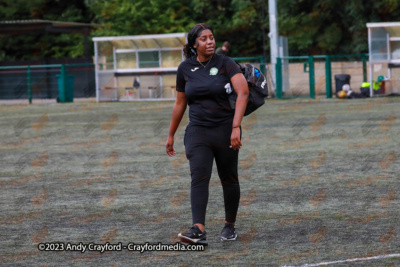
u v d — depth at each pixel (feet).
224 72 47.03
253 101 47.01
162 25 354.13
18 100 344.69
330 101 226.17
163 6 361.71
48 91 348.79
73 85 316.81
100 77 274.16
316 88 277.23
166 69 264.11
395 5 334.85
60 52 417.90
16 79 351.67
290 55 375.25
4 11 403.34
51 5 418.51
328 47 360.69
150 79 267.18
